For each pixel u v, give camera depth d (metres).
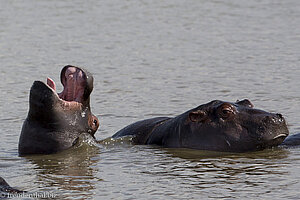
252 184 42.59
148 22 150.12
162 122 58.88
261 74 91.12
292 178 43.78
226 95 78.62
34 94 51.97
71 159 51.19
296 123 63.38
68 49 116.81
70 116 53.88
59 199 40.00
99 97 79.00
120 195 40.88
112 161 50.31
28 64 102.12
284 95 77.31
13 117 69.12
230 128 52.84
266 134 51.88
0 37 129.62
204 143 53.66
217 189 41.69
